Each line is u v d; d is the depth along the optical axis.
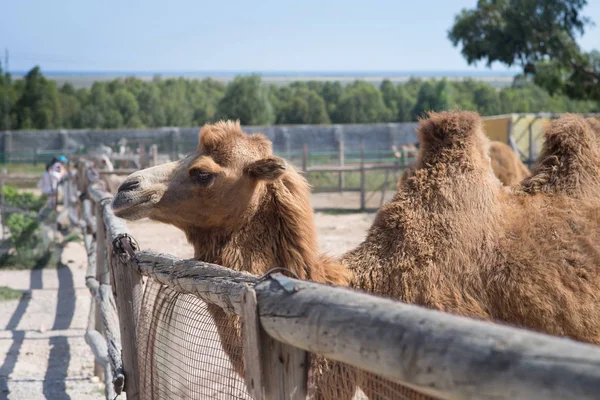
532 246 3.75
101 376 6.81
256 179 3.98
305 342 1.92
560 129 4.23
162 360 3.38
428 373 1.48
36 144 39.16
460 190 3.95
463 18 21.38
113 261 3.87
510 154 10.63
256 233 4.04
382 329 1.63
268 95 64.06
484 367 1.35
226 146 4.15
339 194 24.78
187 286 2.88
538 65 20.92
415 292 3.71
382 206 4.20
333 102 67.25
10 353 7.70
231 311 2.46
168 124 64.00
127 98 63.81
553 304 3.59
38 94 62.12
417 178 4.09
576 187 4.05
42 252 13.24
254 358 2.18
